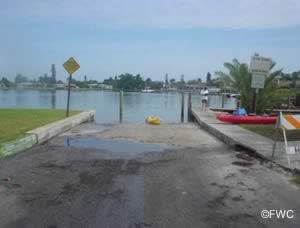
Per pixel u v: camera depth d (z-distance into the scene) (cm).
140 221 523
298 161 873
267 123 1745
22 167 816
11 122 1430
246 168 842
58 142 1173
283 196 640
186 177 755
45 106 3053
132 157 941
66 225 509
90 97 5150
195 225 512
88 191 653
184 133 1453
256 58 1777
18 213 549
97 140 1223
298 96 2955
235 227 509
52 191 651
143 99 4888
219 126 1524
